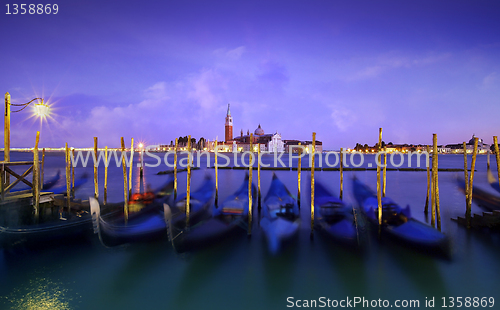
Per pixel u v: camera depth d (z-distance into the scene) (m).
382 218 12.83
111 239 10.98
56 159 77.69
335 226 12.38
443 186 27.98
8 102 13.29
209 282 8.09
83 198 19.38
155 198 17.12
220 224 12.59
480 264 9.07
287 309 6.98
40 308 6.88
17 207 13.09
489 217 11.82
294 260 9.41
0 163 12.56
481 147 171.38
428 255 9.76
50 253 9.81
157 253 9.85
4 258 9.42
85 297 7.34
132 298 7.33
